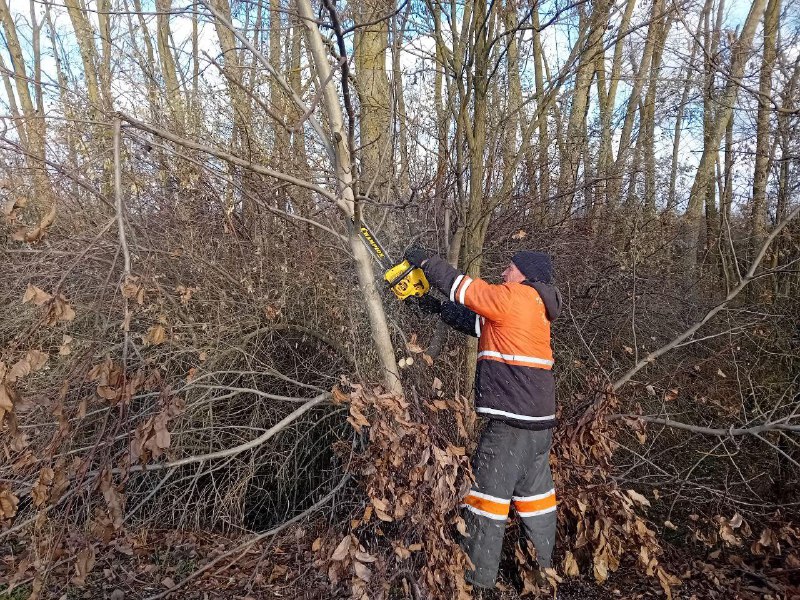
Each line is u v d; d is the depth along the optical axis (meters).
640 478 3.64
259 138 4.16
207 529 4.04
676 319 5.10
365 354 3.63
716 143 6.11
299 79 4.46
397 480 2.77
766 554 3.32
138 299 2.12
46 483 2.18
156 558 3.64
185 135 3.90
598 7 3.29
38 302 2.04
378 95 4.09
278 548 3.60
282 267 3.87
